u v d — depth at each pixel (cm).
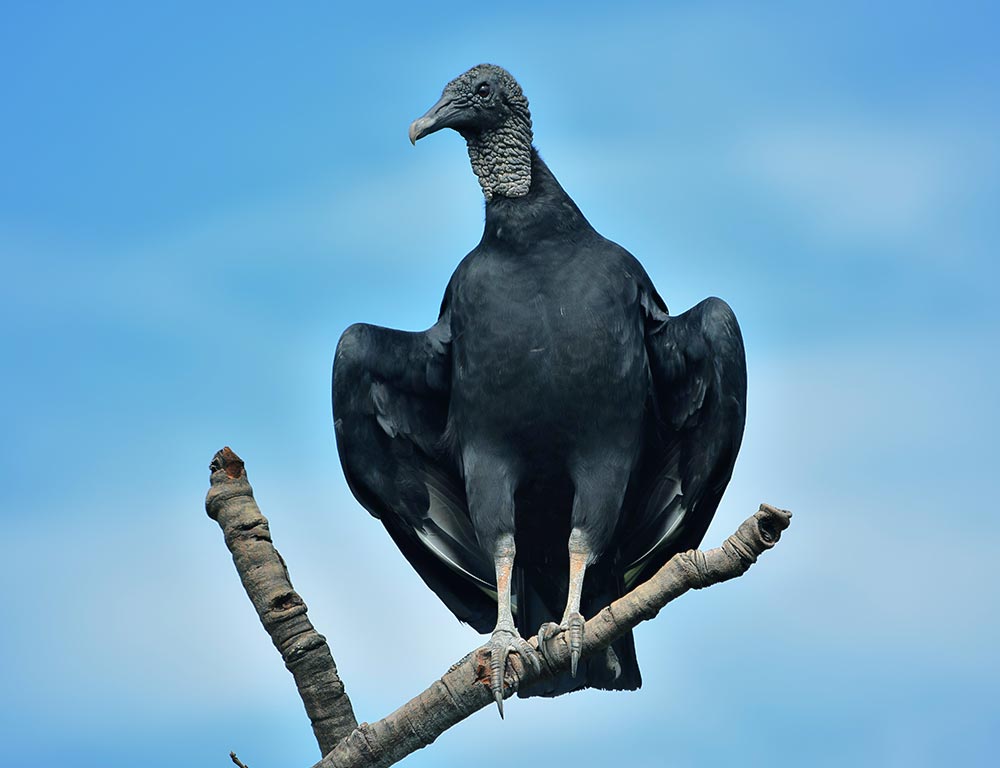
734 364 1057
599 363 1044
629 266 1079
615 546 1132
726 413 1059
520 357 1045
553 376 1043
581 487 1064
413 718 841
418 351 1122
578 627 891
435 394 1135
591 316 1043
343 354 1112
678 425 1100
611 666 1088
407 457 1142
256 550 845
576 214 1089
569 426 1052
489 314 1052
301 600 848
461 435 1089
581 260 1059
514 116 1103
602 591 1156
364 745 827
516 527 1124
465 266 1087
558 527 1123
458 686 858
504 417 1057
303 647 840
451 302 1102
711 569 791
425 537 1148
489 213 1091
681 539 1129
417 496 1148
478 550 1155
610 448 1062
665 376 1094
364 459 1131
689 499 1098
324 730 848
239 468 860
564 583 1158
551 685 1089
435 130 1101
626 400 1059
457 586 1173
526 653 902
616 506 1068
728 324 1062
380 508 1157
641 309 1085
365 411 1123
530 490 1096
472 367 1062
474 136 1112
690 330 1076
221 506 851
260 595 843
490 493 1066
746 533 775
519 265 1059
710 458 1078
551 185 1091
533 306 1046
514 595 1166
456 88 1105
